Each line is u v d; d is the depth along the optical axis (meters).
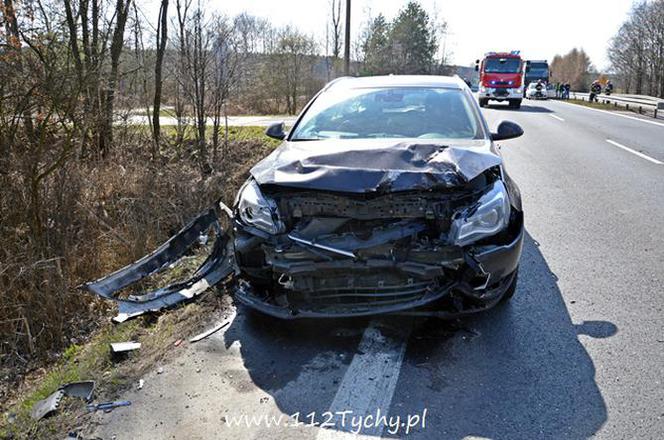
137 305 4.02
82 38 6.95
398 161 3.54
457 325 3.72
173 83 9.31
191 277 4.41
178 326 3.78
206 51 8.87
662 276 4.60
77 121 5.62
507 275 3.53
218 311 3.98
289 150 4.10
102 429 2.73
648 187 8.02
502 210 3.41
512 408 2.83
